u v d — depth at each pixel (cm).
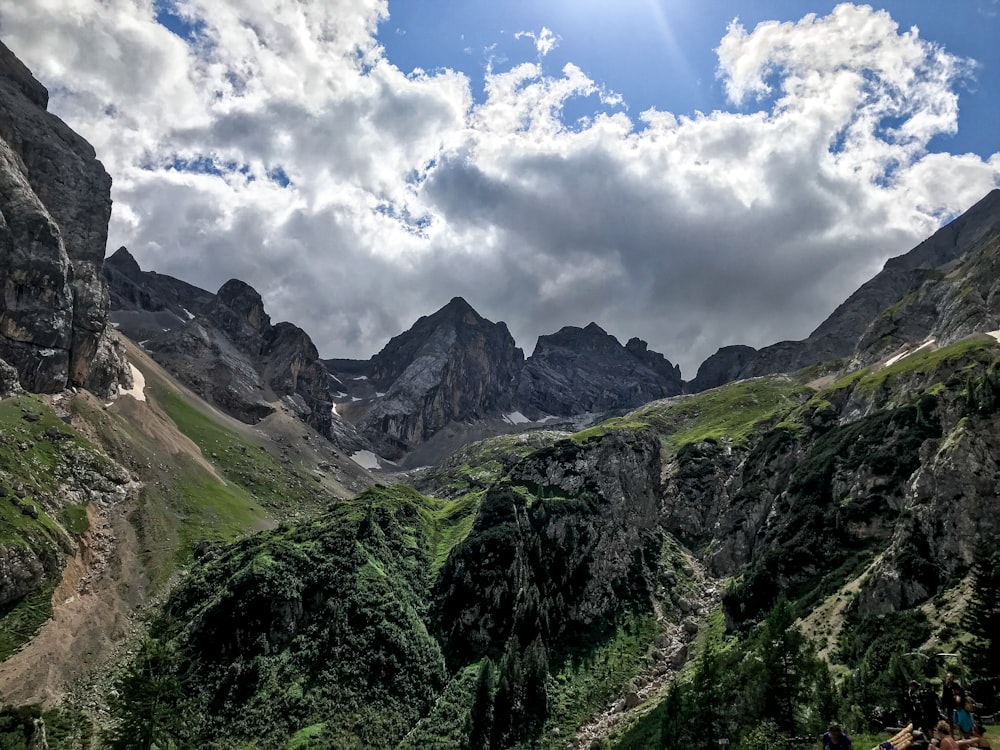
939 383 14550
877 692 6544
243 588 13688
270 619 13088
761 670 7356
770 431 19325
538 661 12106
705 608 14538
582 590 14812
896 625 8769
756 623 12150
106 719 11144
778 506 15200
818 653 9538
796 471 15800
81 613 13850
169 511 19525
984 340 16325
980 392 11662
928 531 10175
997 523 9569
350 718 11262
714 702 7656
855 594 10294
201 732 10975
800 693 6881
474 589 14025
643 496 18700
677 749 7594
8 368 19662
